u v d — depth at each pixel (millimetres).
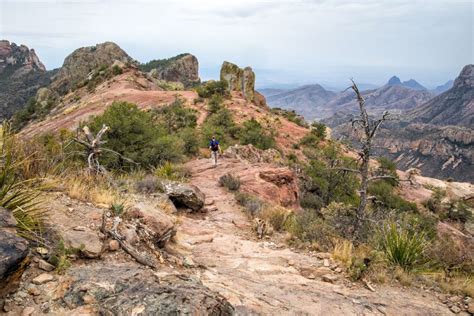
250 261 7277
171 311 3445
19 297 3391
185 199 11734
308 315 4898
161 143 21953
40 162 7090
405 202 35281
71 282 3725
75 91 97312
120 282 3840
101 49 149875
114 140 20375
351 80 8711
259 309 4723
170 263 5660
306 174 28672
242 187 16391
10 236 3518
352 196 27438
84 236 4809
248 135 43281
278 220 10969
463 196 51125
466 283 7094
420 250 7699
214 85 66938
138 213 6539
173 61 172000
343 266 7207
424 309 5727
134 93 68562
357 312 5254
